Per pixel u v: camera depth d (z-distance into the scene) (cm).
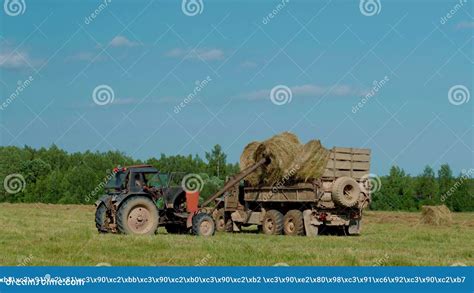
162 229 2245
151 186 1939
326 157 2098
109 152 5016
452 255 1456
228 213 2362
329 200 2100
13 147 5372
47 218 2736
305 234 2103
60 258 1341
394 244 1708
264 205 2258
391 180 4397
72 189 4816
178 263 1289
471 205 4262
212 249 1452
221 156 4366
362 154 2166
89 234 1692
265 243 1659
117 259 1317
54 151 5722
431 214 2670
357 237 1972
